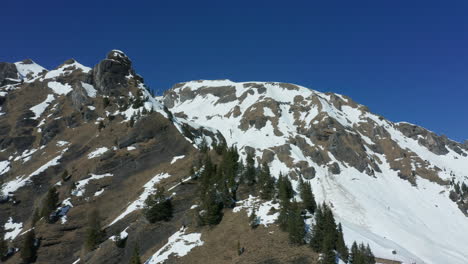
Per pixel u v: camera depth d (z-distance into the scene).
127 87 180.75
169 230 90.19
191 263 74.00
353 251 73.44
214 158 117.81
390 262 97.44
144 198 104.38
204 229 84.75
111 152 132.38
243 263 69.31
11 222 117.94
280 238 74.62
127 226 95.00
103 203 113.12
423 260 118.81
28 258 95.44
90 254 89.75
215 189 91.31
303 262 67.19
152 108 148.62
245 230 80.00
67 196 116.00
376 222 145.00
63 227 103.06
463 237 151.25
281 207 82.62
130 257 85.62
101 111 167.38
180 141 132.62
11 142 176.88
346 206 156.88
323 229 73.62
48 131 169.38
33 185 130.00
